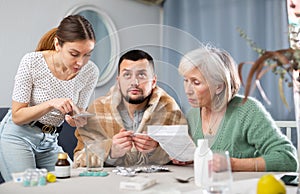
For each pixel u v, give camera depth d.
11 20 2.78
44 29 2.96
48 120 2.07
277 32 3.07
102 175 1.46
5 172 2.09
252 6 3.21
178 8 3.67
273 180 1.08
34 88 2.02
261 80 3.05
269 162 1.58
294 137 2.88
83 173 1.47
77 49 1.79
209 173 1.09
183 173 1.51
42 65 1.96
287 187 1.31
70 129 2.59
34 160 2.10
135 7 3.59
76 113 1.72
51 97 2.01
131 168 1.59
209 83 1.62
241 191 1.25
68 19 1.84
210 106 1.65
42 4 2.94
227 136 1.74
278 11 3.07
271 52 1.06
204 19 3.51
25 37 2.86
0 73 2.73
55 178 1.36
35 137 2.08
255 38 3.19
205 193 1.20
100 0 3.30
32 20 2.89
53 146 2.19
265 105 3.04
